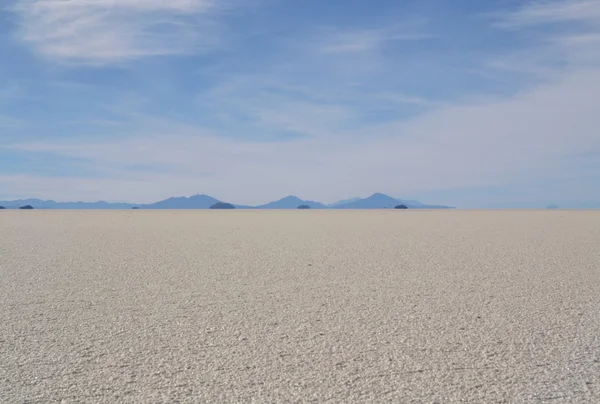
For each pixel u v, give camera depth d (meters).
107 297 10.77
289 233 27.44
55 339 7.89
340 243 21.48
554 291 11.30
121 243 21.55
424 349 7.43
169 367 6.73
